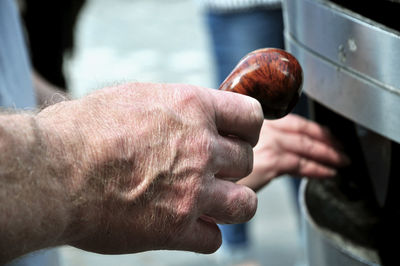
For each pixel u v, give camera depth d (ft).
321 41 1.98
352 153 2.49
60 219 1.42
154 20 13.44
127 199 1.51
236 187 1.67
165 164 1.53
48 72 4.69
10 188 1.33
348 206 2.54
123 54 11.42
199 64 10.69
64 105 1.56
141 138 1.52
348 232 2.48
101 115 1.53
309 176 2.64
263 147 2.63
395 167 2.12
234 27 5.49
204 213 1.66
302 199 2.47
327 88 1.98
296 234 6.80
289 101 1.73
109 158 1.47
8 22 2.82
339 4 1.94
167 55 11.26
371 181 2.34
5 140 1.34
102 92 1.60
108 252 1.58
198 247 1.69
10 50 2.80
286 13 2.25
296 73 1.72
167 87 1.61
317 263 2.27
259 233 6.88
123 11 14.11
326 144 2.60
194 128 1.57
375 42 1.73
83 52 11.51
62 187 1.42
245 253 6.43
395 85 1.69
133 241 1.57
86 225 1.48
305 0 2.04
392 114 1.73
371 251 2.44
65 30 4.66
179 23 13.16
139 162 1.51
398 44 1.65
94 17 13.71
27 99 2.98
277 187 7.84
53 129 1.45
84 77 10.24
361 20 1.78
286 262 6.27
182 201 1.56
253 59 1.73
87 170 1.45
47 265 2.87
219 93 1.65
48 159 1.40
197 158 1.56
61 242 1.49
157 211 1.55
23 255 1.42
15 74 2.83
